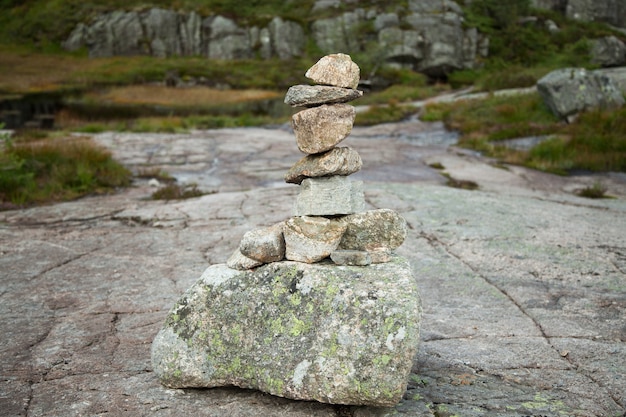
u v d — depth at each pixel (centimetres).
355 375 333
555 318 511
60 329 488
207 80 4469
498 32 5397
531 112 2277
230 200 1031
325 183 381
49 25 5769
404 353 329
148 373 404
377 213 389
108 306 543
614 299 559
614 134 1777
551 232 807
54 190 1210
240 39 5372
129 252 727
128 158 1689
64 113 2881
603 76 2161
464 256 695
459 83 4781
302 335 352
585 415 345
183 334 378
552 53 5069
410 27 5003
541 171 1566
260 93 4038
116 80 4391
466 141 2042
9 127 2466
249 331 365
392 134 2309
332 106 374
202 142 1992
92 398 368
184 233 817
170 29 5462
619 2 6109
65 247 753
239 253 400
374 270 371
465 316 516
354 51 5116
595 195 1244
